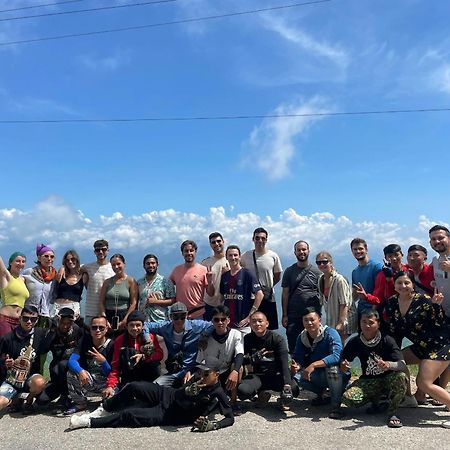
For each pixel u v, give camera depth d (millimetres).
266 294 8031
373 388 5840
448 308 6184
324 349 6285
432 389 5715
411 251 6594
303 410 6246
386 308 6207
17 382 6160
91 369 6512
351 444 4957
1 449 4988
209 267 8055
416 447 4836
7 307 6988
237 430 5457
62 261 7793
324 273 7250
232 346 6340
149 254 7809
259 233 8148
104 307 7539
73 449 4945
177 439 5195
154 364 6355
